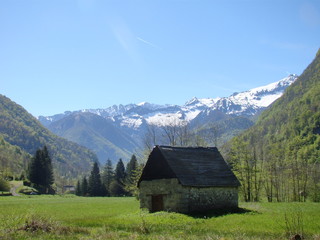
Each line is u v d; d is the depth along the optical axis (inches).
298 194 3341.5
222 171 1867.6
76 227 1041.5
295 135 7003.0
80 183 6648.6
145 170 1790.1
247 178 3110.2
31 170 6358.3
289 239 869.8
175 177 1662.2
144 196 1782.7
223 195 1807.3
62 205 2659.9
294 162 3499.0
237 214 1521.9
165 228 1095.6
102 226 1125.7
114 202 3152.1
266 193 3467.0
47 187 6417.3
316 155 5000.0
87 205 2647.6
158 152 1763.0
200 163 1822.1
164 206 1694.1
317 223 1175.6
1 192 5310.0
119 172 6353.3
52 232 964.6
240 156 3144.7
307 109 7637.8
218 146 3324.3
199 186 1688.0
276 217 1357.0
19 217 1214.9
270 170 3334.2
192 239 867.4
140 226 1090.1
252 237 893.2
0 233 913.5
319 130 6545.3
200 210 1684.3
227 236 912.3
